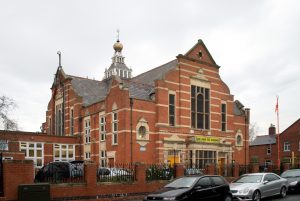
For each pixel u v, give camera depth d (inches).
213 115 1640.0
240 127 1791.3
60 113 1850.4
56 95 1900.8
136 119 1385.3
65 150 1587.1
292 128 2546.8
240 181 837.2
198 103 1593.3
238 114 1812.3
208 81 1638.8
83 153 1631.4
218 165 1128.8
